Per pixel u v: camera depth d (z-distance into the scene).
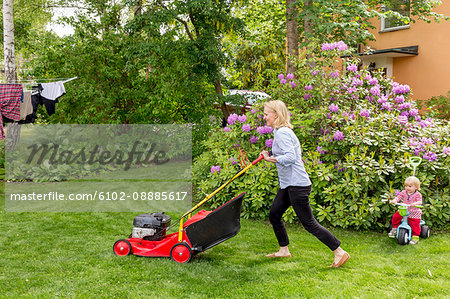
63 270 3.97
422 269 4.04
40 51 10.62
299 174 3.98
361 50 12.58
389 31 12.37
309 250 4.66
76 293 3.44
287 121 4.10
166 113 11.30
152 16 9.70
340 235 5.32
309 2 9.10
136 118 11.22
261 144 6.46
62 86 7.97
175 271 3.94
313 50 7.16
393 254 4.53
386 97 6.38
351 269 4.03
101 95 10.52
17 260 4.24
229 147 6.78
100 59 10.70
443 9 11.10
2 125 7.39
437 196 5.57
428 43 11.48
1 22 15.90
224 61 11.12
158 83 10.53
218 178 6.39
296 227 5.72
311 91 6.53
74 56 10.45
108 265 4.11
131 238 4.50
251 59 17.39
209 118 11.56
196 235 4.16
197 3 9.49
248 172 6.16
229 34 10.88
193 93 11.05
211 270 3.97
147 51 9.73
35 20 17.47
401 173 5.58
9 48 10.30
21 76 11.30
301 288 3.54
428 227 5.22
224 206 4.09
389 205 5.34
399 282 3.71
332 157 5.95
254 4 13.22
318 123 6.29
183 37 10.71
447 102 10.23
